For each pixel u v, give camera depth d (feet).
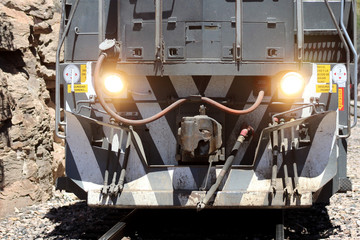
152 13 49.60
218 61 47.52
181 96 48.29
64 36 49.88
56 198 68.13
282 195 44.50
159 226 52.19
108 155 46.93
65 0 52.70
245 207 44.88
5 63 65.46
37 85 70.38
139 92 48.70
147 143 49.19
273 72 47.03
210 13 48.80
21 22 66.95
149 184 46.26
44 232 51.62
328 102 48.29
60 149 75.36
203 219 54.75
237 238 47.62
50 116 72.90
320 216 56.54
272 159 45.55
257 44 49.55
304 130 46.39
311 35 54.13
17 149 61.93
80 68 49.83
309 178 45.62
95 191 45.73
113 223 52.37
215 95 48.14
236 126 48.83
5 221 56.08
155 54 46.60
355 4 53.01
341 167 51.62
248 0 49.55
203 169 45.93
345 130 51.13
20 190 61.26
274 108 48.44
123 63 46.75
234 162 48.75
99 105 49.55
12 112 61.82
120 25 50.44
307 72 47.88
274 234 48.14
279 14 49.93
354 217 55.47
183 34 48.80
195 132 43.37
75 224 54.13
